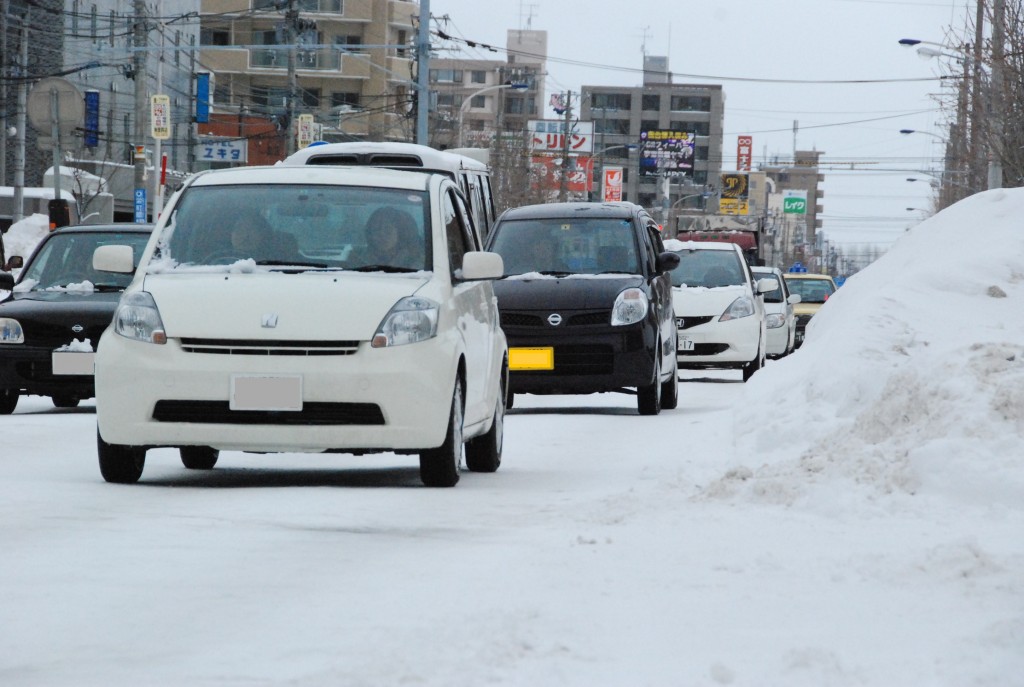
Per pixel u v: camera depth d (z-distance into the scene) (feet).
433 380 69.41
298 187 77.71
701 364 171.32
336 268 73.97
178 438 69.31
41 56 462.19
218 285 70.90
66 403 130.93
